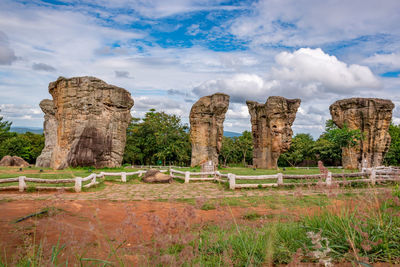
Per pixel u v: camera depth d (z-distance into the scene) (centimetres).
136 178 1730
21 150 4419
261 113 2906
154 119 4409
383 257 371
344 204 516
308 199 866
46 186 1236
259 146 2942
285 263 380
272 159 2730
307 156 4975
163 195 1130
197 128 2634
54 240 487
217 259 383
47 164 2806
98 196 1094
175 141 4203
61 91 2128
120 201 986
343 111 2742
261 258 385
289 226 508
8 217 682
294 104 2698
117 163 2225
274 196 1009
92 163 2064
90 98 2103
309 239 436
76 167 2019
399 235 417
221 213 475
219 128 2692
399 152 3856
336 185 471
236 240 448
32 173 1748
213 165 1948
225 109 2691
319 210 583
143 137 4484
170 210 289
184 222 281
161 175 1638
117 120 2236
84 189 1230
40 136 5319
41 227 573
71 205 871
